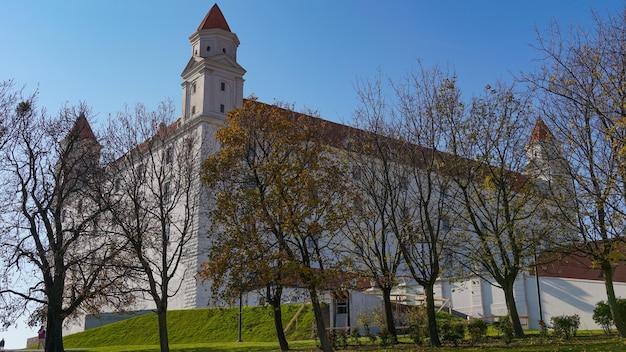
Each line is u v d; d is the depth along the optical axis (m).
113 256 29.64
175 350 31.48
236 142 24.00
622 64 20.48
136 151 35.69
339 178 24.52
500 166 26.30
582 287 37.66
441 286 45.16
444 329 25.42
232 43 63.84
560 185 24.12
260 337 37.56
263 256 22.14
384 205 28.17
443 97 26.53
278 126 23.42
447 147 26.23
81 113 32.91
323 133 27.27
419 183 26.55
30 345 59.84
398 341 27.36
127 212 31.55
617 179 20.53
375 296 36.41
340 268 23.91
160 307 28.33
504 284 26.80
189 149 36.31
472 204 29.56
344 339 27.42
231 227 23.72
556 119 23.12
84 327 55.59
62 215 32.78
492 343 23.98
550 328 38.22
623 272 40.31
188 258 52.47
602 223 22.09
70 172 31.03
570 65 22.11
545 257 29.92
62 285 29.67
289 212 21.73
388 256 29.30
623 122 18.47
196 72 61.00
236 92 61.22
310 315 37.97
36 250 29.81
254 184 24.06
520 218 26.42
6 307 28.48
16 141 30.39
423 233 26.59
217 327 40.94
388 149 28.34
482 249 28.12
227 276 28.62
